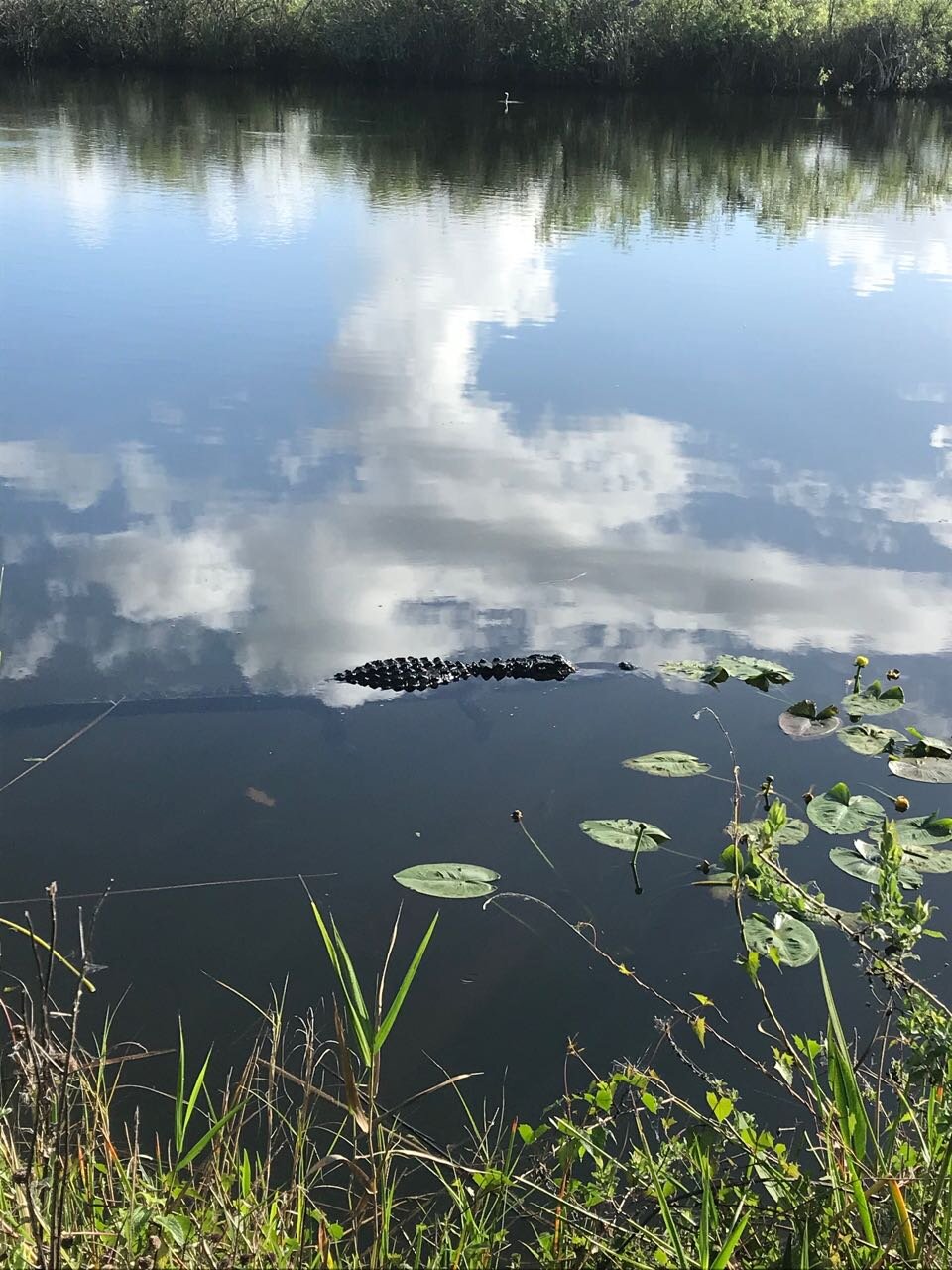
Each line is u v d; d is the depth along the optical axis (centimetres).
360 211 1648
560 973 382
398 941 393
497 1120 326
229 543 696
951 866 430
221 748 497
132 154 1986
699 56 2822
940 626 632
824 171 2077
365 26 2761
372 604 636
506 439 880
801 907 395
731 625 630
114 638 584
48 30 2847
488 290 1282
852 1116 252
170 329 1100
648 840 446
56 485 760
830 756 513
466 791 478
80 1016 354
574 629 621
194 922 396
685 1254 245
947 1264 225
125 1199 248
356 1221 266
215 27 2833
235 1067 339
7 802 453
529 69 2811
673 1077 341
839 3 2964
